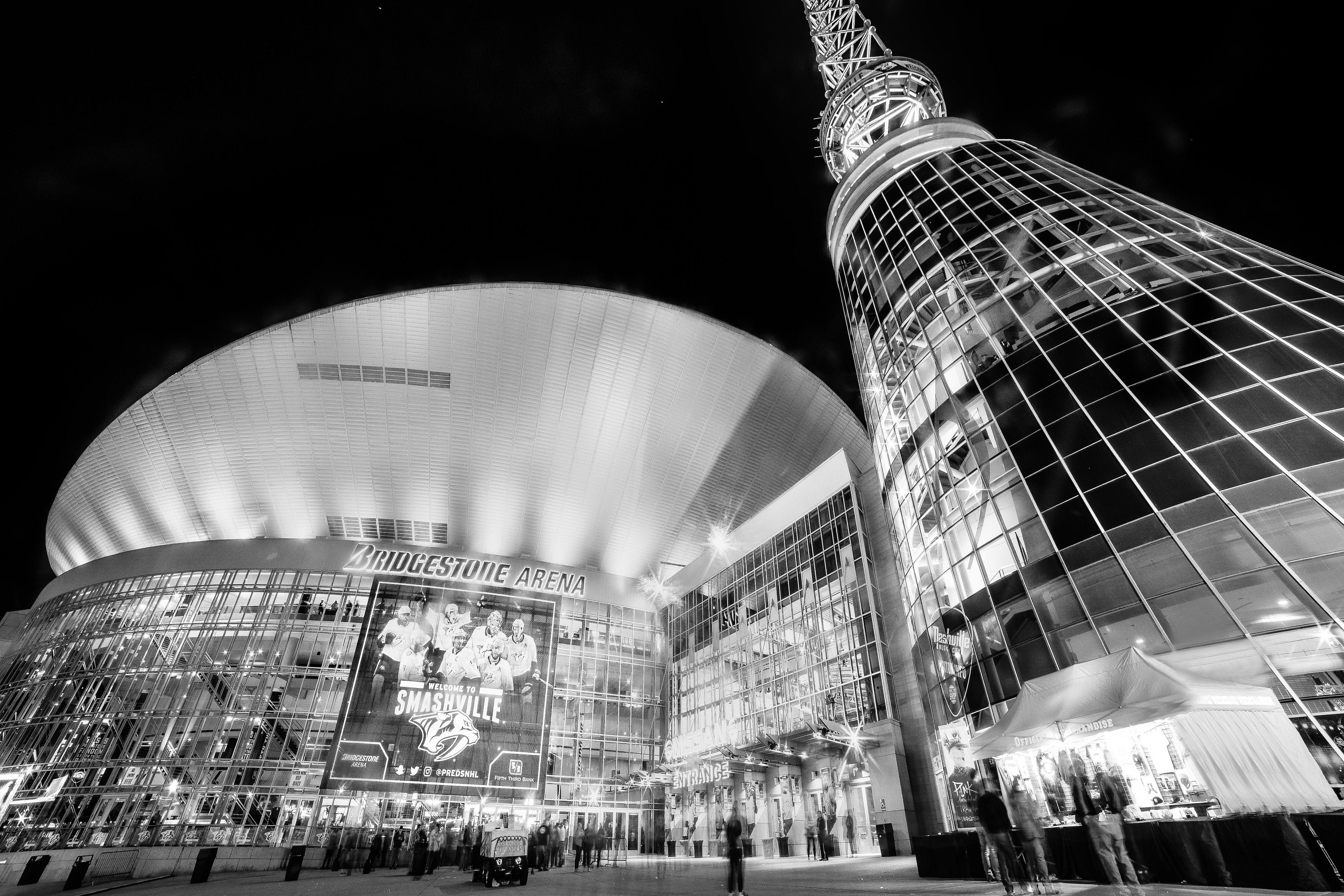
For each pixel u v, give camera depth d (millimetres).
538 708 40719
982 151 37906
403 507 46656
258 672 39719
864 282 37281
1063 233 27078
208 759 36594
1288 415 16547
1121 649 16453
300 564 44344
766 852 34594
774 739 30328
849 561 35000
